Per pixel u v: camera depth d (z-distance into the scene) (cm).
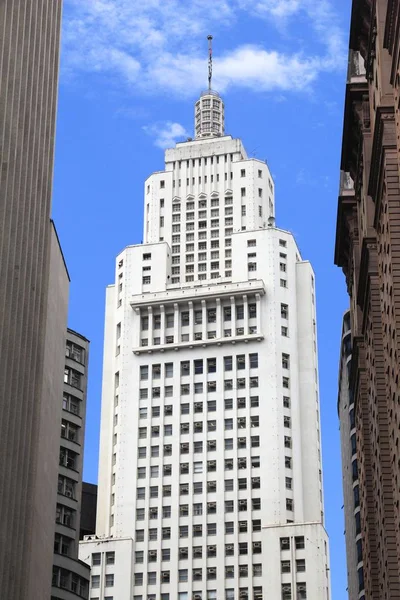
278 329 19000
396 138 8344
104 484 19075
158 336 19400
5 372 7944
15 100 8306
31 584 9544
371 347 10138
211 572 17625
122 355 19462
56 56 9969
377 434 9662
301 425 18588
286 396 18612
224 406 18650
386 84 8619
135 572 17900
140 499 18425
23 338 8550
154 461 18600
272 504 17775
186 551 17888
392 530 9012
